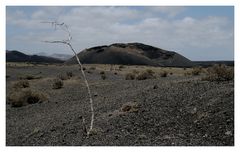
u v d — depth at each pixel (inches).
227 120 512.7
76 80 1577.3
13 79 1851.6
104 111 723.4
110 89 1159.6
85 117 699.4
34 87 1434.5
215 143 460.8
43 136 604.7
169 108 633.6
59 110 899.4
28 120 826.2
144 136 504.1
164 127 541.6
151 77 1477.6
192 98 666.8
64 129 623.2
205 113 561.9
